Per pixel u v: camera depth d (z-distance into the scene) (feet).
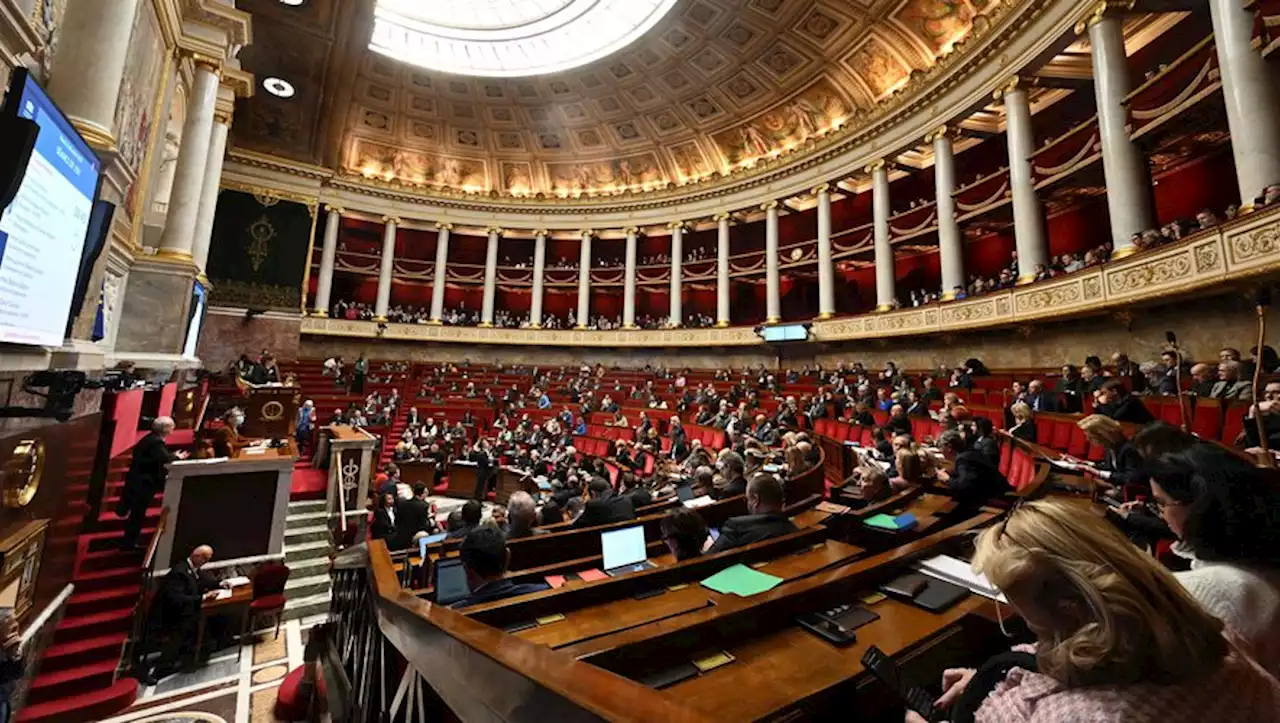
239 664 18.39
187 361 30.09
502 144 78.38
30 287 10.10
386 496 24.98
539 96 70.38
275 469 22.40
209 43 29.96
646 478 30.86
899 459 14.53
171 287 27.84
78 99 15.26
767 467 21.99
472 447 49.49
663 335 73.05
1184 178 35.83
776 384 52.70
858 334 53.01
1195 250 25.52
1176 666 2.41
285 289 64.18
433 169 81.00
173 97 28.45
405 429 53.83
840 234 58.80
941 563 7.60
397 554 14.32
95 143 15.14
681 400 53.01
